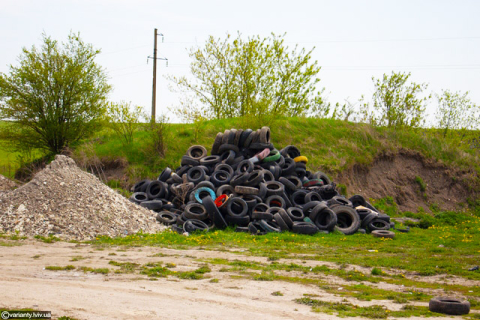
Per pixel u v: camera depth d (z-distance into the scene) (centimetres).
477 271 1243
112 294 853
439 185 3759
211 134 3716
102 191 1950
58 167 1988
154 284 974
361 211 2333
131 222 1844
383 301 902
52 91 3862
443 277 1170
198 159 2616
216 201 2095
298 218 2083
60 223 1686
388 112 4441
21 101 3734
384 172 3678
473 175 3891
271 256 1379
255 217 2025
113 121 3588
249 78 4425
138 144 3578
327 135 3844
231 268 1181
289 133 3775
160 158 3369
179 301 828
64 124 3884
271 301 867
